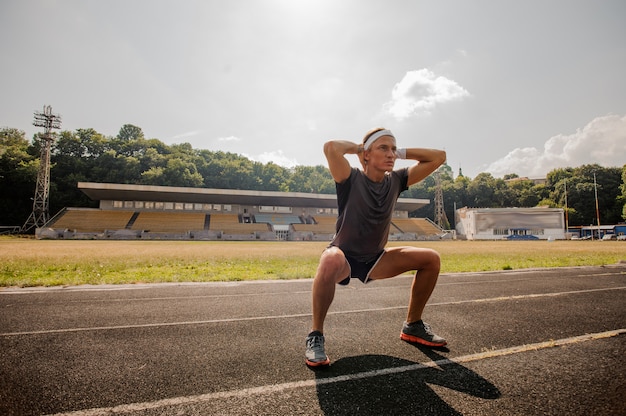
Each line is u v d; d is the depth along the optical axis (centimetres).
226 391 184
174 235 4572
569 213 6800
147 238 4456
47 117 4519
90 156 6175
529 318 372
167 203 5447
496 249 2366
